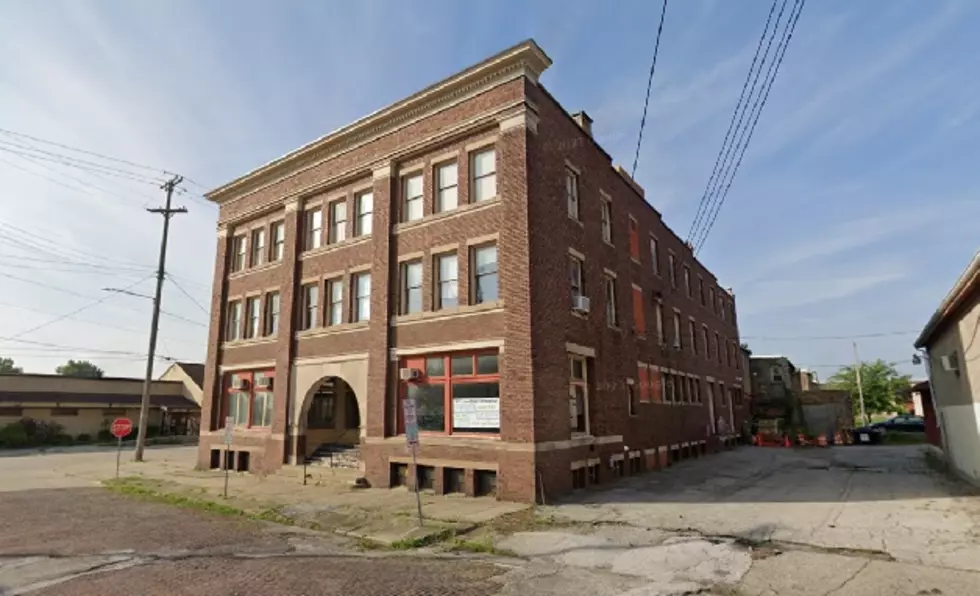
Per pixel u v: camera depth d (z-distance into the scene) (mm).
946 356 17828
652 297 25734
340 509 14102
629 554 9484
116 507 15469
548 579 8273
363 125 20188
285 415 21547
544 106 17625
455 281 17469
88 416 46062
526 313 15320
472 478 15633
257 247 25594
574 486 16500
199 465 25109
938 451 24531
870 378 67188
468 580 8281
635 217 25344
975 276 12812
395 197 19422
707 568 8578
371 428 18266
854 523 11312
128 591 7914
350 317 20312
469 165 17719
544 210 16750
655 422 23672
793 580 7926
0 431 40312
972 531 10305
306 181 22875
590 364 18781
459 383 16703
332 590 7848
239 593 7777
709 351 34781
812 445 36344
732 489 16484
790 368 50625
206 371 25828
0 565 9359
